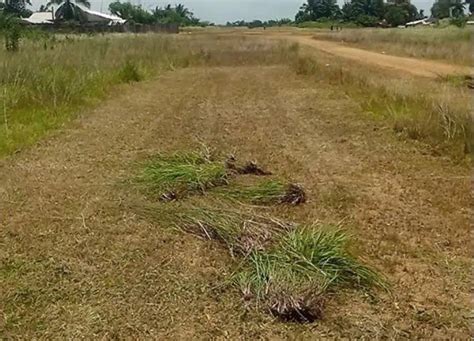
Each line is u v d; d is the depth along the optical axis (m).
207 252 4.67
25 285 4.16
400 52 26.16
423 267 4.45
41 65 12.21
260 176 6.71
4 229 5.12
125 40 22.80
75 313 3.83
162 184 6.08
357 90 12.61
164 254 4.64
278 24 106.50
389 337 3.58
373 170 6.97
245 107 11.48
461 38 27.67
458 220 5.37
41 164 7.15
